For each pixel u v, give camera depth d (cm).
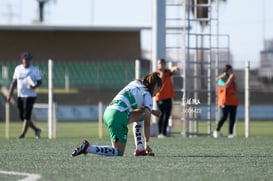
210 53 6122
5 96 10881
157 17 5944
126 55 15400
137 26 15212
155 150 4159
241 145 4659
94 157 3538
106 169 2991
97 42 15325
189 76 6056
